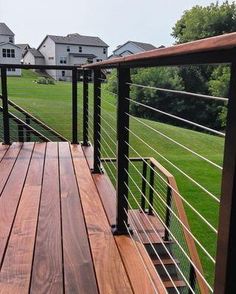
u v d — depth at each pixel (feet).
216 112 49.73
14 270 5.39
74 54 156.97
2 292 4.87
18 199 8.25
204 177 28.45
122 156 6.47
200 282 8.95
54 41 154.71
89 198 8.39
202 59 2.83
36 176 10.01
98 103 10.23
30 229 6.74
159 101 61.62
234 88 2.35
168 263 10.97
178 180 27.45
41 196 8.47
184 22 98.89
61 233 6.59
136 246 6.16
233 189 2.39
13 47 141.79
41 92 77.71
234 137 2.35
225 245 2.49
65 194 8.63
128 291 4.92
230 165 2.41
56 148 13.47
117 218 6.61
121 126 6.35
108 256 5.82
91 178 9.90
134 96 59.11
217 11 89.61
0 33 152.87
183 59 3.23
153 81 60.70
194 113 56.49
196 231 18.06
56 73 106.42
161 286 5.03
